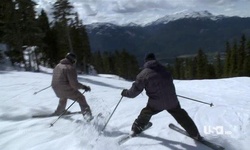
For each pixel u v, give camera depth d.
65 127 6.86
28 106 9.02
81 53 53.66
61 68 7.16
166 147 5.75
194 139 6.00
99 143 5.74
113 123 7.23
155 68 5.62
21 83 13.66
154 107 5.74
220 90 17.66
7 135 6.45
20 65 39.19
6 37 34.31
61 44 48.09
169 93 5.61
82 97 7.29
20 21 34.47
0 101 9.69
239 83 20.12
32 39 35.91
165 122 7.22
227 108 9.24
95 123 6.88
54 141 6.01
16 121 7.52
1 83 13.60
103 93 12.20
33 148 5.75
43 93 11.07
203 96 14.30
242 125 7.21
